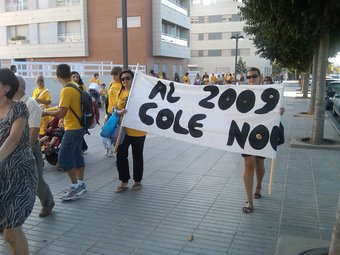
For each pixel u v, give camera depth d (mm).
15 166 3221
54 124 7852
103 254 4043
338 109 16984
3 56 37438
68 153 5555
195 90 5523
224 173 7172
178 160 8250
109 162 8125
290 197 5781
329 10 8680
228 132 5270
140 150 6090
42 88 8773
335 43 12547
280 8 8945
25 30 36562
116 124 6062
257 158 5574
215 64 72562
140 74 5883
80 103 5547
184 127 5539
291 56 18891
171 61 39781
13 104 3324
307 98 28078
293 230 4605
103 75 25078
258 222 4852
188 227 4715
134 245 4246
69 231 4621
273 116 5047
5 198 3209
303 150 9305
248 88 5199
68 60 35312
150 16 34531
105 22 34031
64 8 34531
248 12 10453
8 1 36781
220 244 4254
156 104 5727
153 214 5145
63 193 6062
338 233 3209
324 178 6809
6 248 4188
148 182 6605
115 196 5887
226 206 5426
